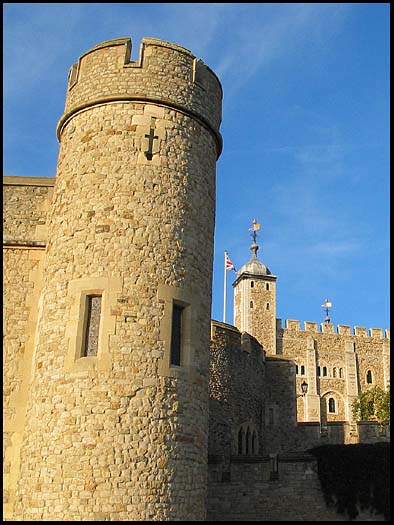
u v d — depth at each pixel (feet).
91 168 44.65
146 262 42.06
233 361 75.25
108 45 47.62
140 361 39.78
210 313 45.42
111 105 45.98
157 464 38.27
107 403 38.58
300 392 190.70
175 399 40.14
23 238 49.75
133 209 43.14
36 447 39.32
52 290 43.01
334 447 55.01
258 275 201.46
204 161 47.32
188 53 48.44
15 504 39.88
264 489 54.95
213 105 49.26
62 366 40.14
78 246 42.83
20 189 51.65
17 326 46.73
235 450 71.87
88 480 37.14
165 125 45.78
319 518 53.52
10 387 44.68
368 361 201.16
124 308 40.70
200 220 45.65
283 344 195.72
